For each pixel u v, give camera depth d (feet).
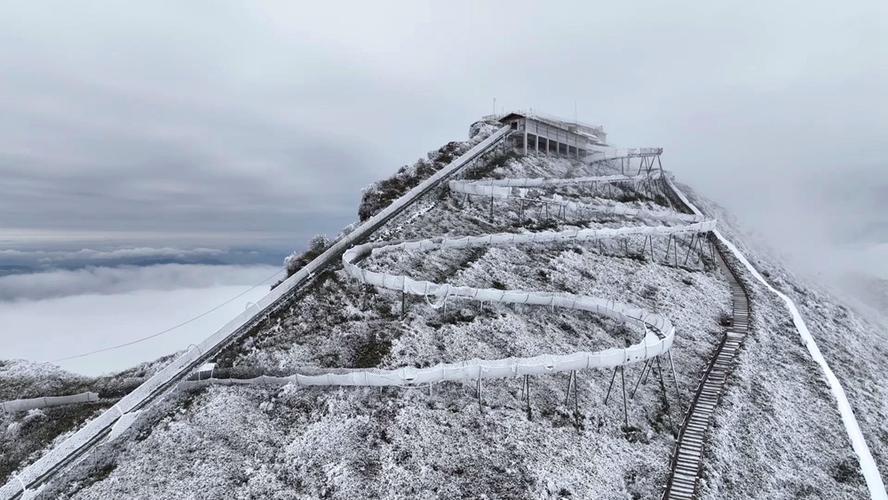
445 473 117.08
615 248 243.19
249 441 124.06
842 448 148.97
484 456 122.42
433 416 131.54
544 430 133.39
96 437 129.49
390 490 111.75
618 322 184.96
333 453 119.65
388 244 205.77
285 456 119.14
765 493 126.41
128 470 117.70
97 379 175.73
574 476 120.98
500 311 178.40
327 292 178.60
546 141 359.25
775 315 217.36
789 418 154.51
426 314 170.71
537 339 168.76
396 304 172.76
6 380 181.88
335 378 136.46
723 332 195.83
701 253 265.34
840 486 135.44
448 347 157.79
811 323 225.56
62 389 168.45
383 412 130.93
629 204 304.91
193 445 123.44
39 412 150.20
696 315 204.33
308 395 136.46
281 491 110.83
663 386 153.38
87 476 118.52
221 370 146.92
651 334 161.89
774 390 164.86
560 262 218.38
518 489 114.83
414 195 247.91
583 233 233.14
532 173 309.01
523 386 147.13
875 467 143.64
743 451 137.39
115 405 137.49
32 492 114.83
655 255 249.75
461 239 212.64
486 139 323.78
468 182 260.62
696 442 136.26
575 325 180.14
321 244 222.89
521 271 206.08
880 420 168.55
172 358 184.34
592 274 215.92
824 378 179.63
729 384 161.07
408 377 132.98
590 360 136.98
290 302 175.94
